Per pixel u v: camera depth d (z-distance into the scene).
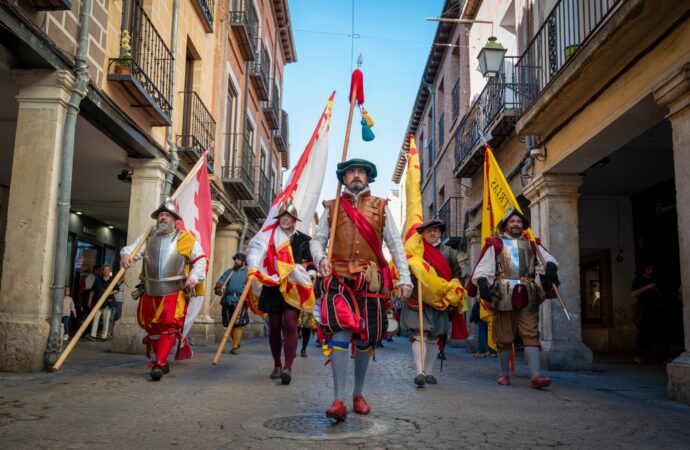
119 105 8.04
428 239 6.41
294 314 5.88
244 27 15.02
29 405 4.12
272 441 3.18
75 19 6.72
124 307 9.02
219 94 13.68
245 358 8.88
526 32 11.20
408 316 6.21
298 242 6.37
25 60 6.11
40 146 6.30
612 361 10.09
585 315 14.06
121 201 13.80
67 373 6.00
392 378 6.62
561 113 8.02
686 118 5.28
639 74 6.16
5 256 6.16
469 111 14.62
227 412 4.04
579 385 6.36
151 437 3.24
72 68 6.60
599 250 13.15
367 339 3.86
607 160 9.02
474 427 3.72
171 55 10.06
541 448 3.19
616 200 12.70
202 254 6.07
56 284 6.25
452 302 6.17
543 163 8.91
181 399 4.57
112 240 17.58
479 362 9.89
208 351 10.25
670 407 4.79
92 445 3.04
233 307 9.93
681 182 5.32
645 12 5.50
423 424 3.76
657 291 9.80
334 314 3.77
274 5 22.55
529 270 6.12
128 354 8.74
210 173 12.22
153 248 5.95
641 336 9.72
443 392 5.43
